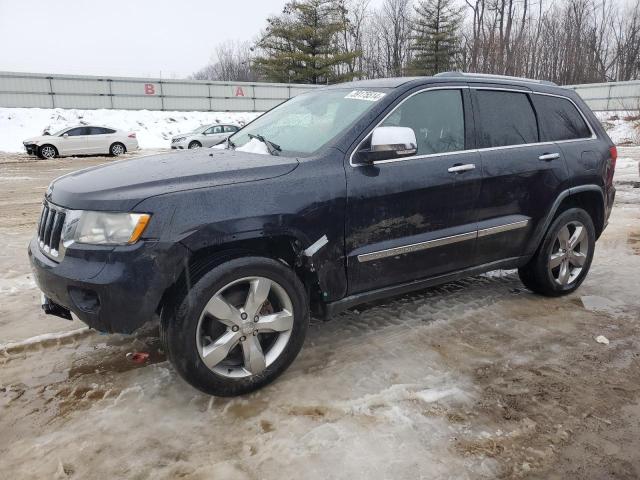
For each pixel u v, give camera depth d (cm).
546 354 350
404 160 341
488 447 254
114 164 345
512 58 4534
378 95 353
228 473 237
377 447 253
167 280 265
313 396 296
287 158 318
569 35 4725
